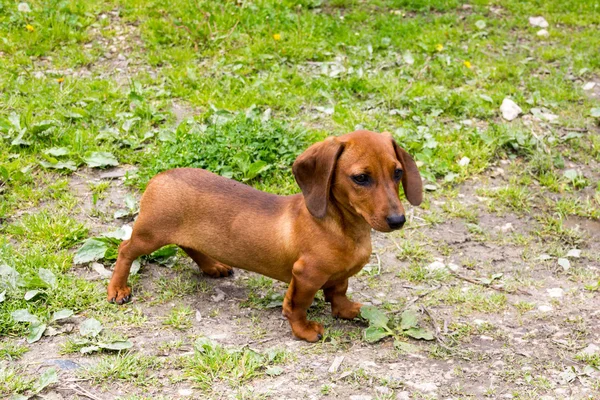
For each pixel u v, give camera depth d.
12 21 2.62
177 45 2.58
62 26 2.60
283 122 2.04
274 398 1.36
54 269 1.62
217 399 1.35
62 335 1.48
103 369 1.39
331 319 1.55
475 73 2.51
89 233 1.75
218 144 1.94
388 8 3.03
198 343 1.45
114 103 2.19
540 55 2.68
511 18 3.00
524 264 1.76
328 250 1.43
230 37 2.60
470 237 1.84
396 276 1.70
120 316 1.52
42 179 1.90
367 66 2.51
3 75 2.31
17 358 1.42
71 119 2.12
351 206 1.41
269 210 1.50
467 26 2.90
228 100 2.23
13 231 1.72
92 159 1.96
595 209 1.94
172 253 1.68
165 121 2.16
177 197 1.52
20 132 2.00
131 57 2.50
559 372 1.43
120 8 2.78
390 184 1.40
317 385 1.39
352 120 2.17
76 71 2.40
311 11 2.92
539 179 2.04
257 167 1.91
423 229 1.85
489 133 2.14
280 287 1.64
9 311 1.50
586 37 2.84
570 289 1.67
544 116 2.28
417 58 2.58
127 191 1.90
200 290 1.62
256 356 1.42
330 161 1.40
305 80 2.38
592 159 2.13
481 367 1.44
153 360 1.42
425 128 2.13
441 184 2.00
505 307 1.61
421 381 1.40
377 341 1.50
